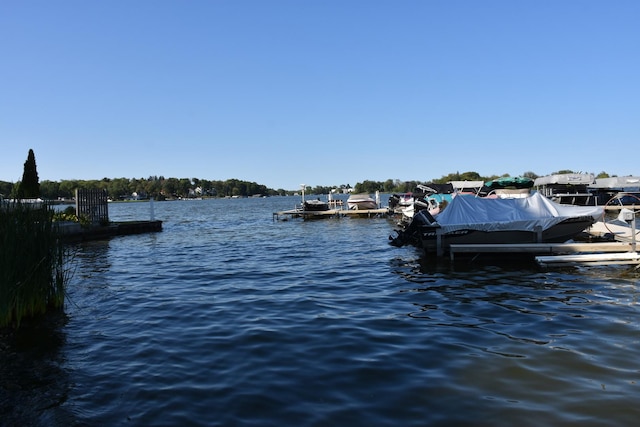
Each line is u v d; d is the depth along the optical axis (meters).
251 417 4.92
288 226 35.41
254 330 8.02
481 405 5.07
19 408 5.28
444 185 37.75
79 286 12.51
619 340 7.11
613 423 4.62
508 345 7.02
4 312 8.34
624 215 14.27
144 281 13.20
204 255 19.12
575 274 12.77
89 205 29.22
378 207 46.66
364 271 14.24
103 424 4.86
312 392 5.49
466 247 15.50
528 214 16.72
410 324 8.30
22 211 9.43
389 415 4.89
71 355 6.98
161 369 6.32
